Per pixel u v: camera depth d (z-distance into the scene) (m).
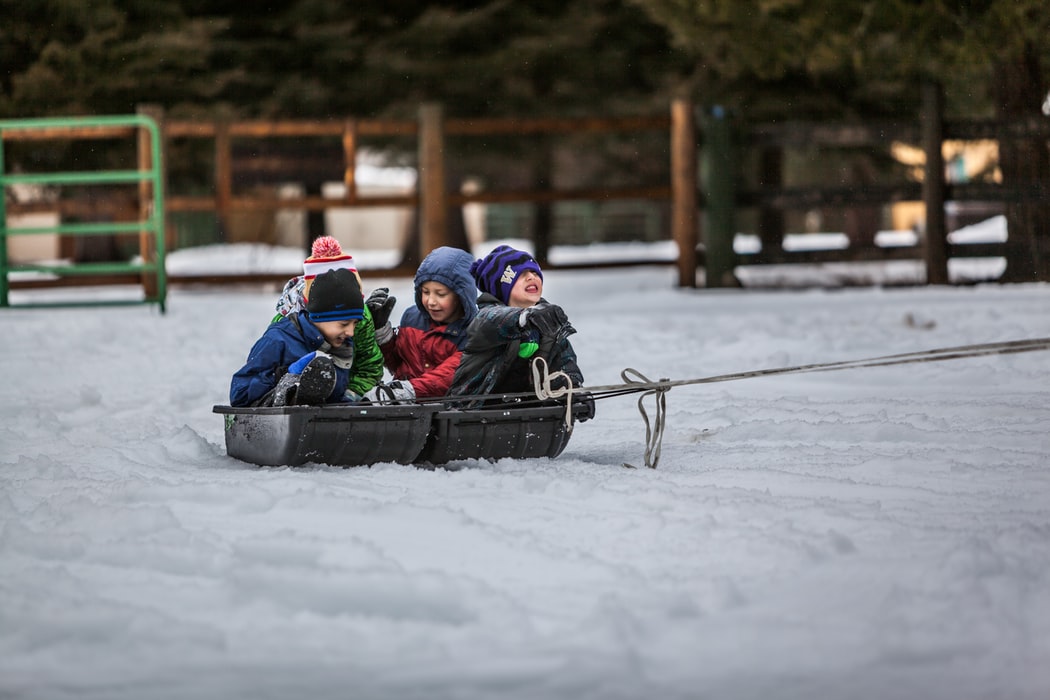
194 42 74.81
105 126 59.44
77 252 85.62
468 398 20.30
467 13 81.00
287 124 61.47
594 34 83.50
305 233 95.75
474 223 155.25
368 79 82.19
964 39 58.94
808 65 63.84
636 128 63.25
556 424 20.69
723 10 61.91
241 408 20.09
